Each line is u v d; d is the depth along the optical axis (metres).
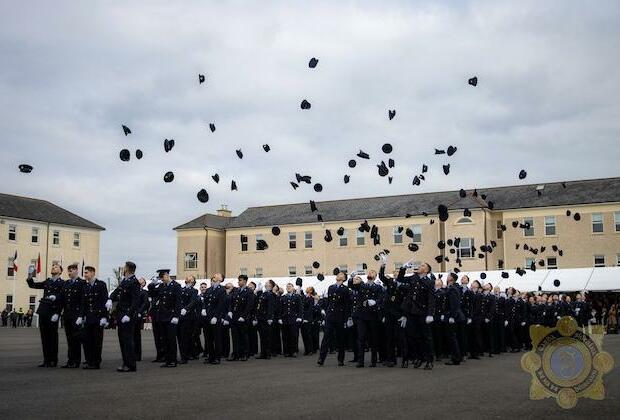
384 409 8.73
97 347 14.24
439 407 8.92
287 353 19.66
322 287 41.91
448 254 52.69
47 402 9.22
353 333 17.66
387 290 15.73
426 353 14.57
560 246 50.78
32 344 25.06
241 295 17.70
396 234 55.16
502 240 52.72
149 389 10.76
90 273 14.15
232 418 7.99
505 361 17.22
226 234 62.66
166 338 15.59
